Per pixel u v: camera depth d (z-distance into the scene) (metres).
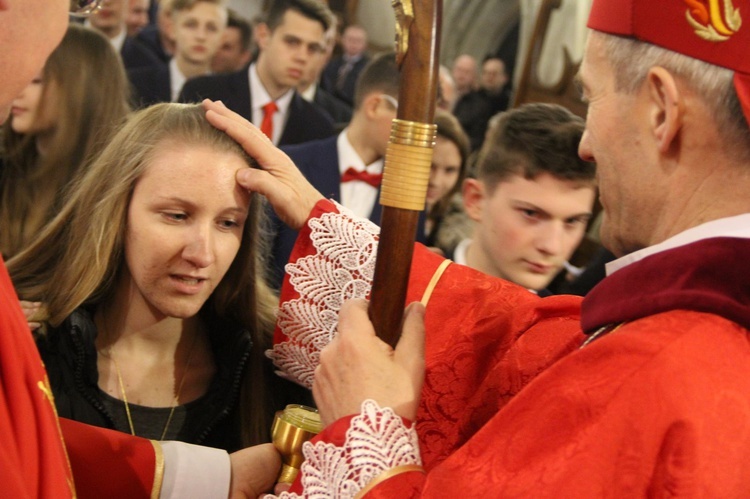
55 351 1.15
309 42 3.19
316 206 1.20
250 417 1.25
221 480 1.09
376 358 0.89
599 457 0.74
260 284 1.31
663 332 0.76
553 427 0.77
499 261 1.87
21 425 0.73
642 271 0.81
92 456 1.05
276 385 1.30
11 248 2.22
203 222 1.10
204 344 1.25
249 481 1.11
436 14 0.87
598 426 0.75
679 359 0.75
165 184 1.09
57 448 0.77
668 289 0.78
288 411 1.12
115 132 1.31
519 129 1.81
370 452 0.84
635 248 0.89
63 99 2.22
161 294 1.12
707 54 0.78
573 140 1.77
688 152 0.81
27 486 0.72
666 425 0.73
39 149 2.25
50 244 1.23
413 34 0.87
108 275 1.17
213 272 1.12
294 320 1.20
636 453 0.74
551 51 5.06
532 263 1.83
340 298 1.18
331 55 4.88
